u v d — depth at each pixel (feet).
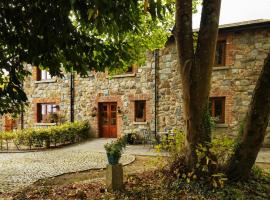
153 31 23.75
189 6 16.39
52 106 51.29
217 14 16.53
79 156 32.78
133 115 43.55
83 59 12.15
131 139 42.01
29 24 10.07
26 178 22.24
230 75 36.86
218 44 38.32
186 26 16.43
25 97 10.62
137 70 43.21
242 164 16.61
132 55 13.71
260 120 15.74
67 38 10.62
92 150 37.14
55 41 10.45
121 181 17.21
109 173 17.15
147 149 36.99
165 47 40.88
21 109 12.16
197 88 16.48
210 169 16.74
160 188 16.76
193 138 16.97
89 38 11.64
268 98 15.40
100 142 43.27
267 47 34.96
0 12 9.77
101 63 12.73
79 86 48.47
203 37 16.53
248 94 35.86
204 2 16.67
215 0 16.40
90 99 47.42
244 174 16.79
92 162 28.99
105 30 10.38
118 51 12.75
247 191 15.70
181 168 17.52
